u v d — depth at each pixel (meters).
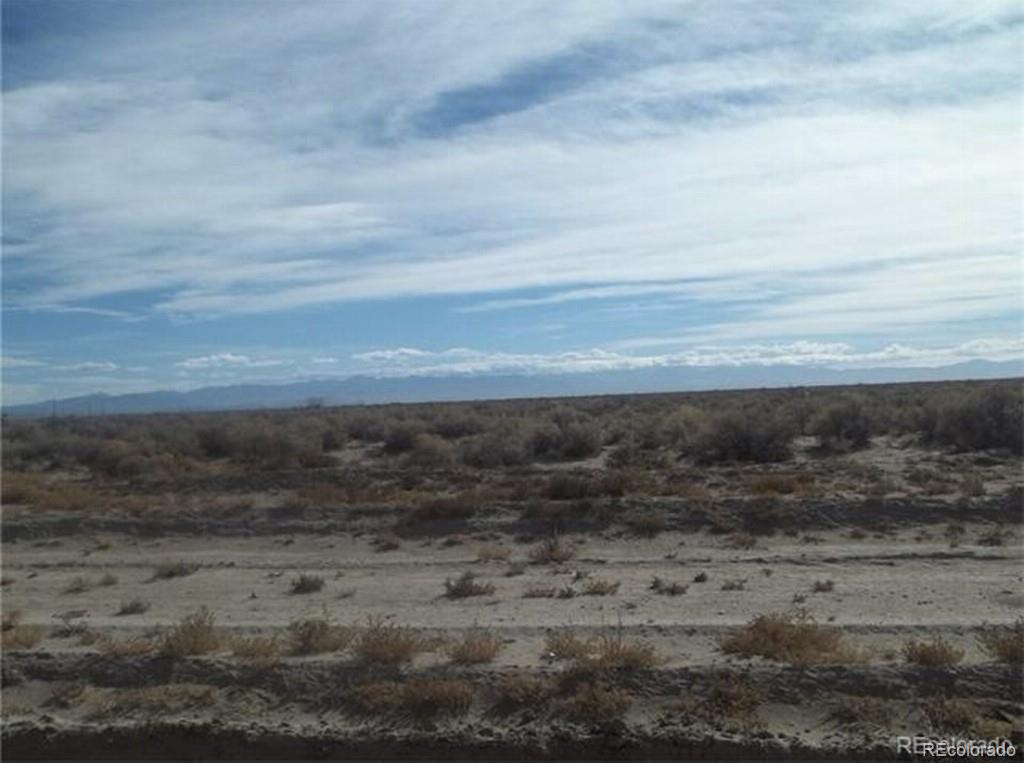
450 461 35.66
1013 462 30.22
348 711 9.74
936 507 20.59
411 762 8.84
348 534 21.45
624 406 69.00
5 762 9.27
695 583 15.44
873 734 8.77
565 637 11.04
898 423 41.03
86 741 9.38
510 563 17.80
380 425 47.22
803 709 9.27
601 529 20.55
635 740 8.73
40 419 64.00
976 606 13.11
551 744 8.80
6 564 19.56
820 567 16.39
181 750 9.20
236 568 18.48
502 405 80.62
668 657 10.54
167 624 13.39
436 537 20.84
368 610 14.12
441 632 12.15
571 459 36.00
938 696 9.34
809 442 38.94
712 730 8.85
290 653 11.30
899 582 14.93
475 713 9.49
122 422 61.69
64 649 11.85
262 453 39.84
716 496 23.53
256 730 9.25
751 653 10.66
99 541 21.84
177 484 29.78
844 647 10.65
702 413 42.50
